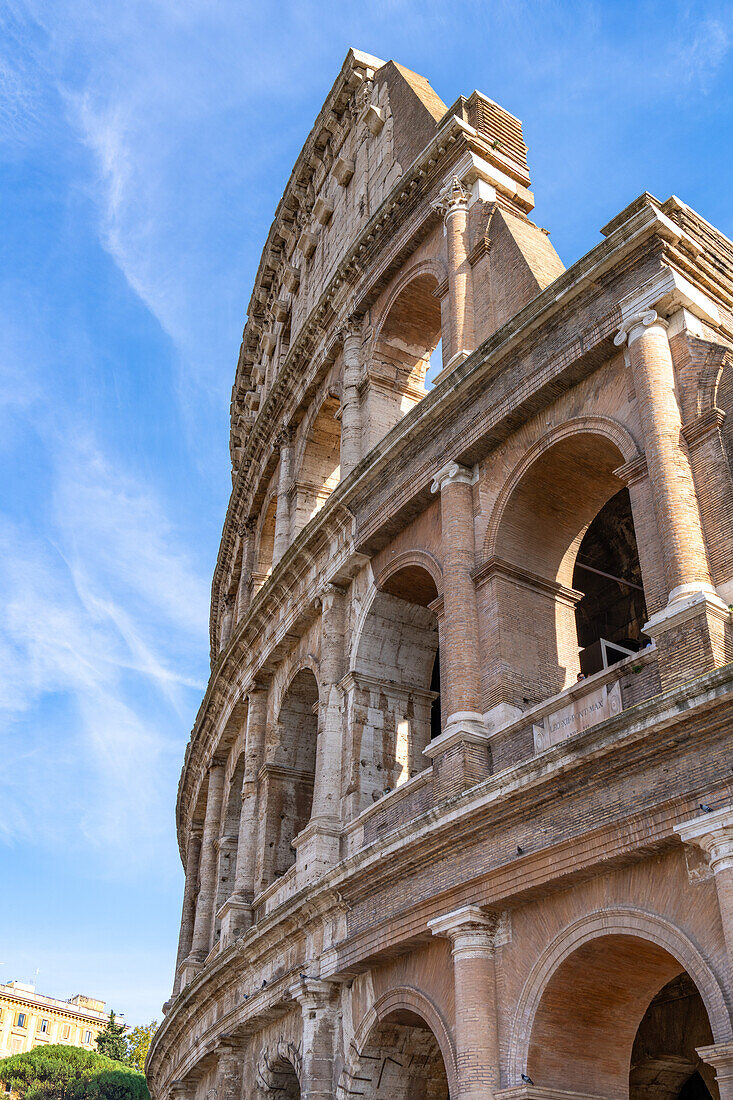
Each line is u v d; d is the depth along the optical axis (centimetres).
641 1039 2508
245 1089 3020
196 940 4044
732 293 2244
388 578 2848
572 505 2470
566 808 1866
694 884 1650
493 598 2358
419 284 3406
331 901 2519
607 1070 1902
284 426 4184
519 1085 1833
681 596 1812
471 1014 1930
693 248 2167
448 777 2208
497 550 2409
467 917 2012
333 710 2919
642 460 2038
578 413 2286
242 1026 3003
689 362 2055
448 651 2380
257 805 3441
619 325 2200
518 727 2161
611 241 2231
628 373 2183
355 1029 2417
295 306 4888
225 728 4078
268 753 3412
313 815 2839
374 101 4284
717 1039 1528
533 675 2302
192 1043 3650
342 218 4356
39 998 14262
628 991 1911
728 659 1747
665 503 1914
